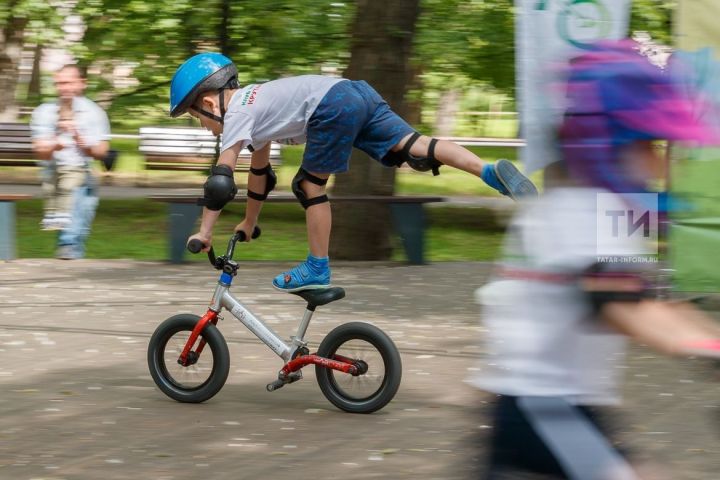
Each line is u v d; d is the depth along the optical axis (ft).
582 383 11.64
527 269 11.72
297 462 22.63
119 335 36.40
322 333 36.86
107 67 77.00
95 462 22.57
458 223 75.87
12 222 54.34
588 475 11.44
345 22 67.97
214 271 51.62
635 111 11.23
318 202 26.58
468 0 68.74
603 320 11.35
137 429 25.22
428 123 76.43
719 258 26.81
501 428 11.70
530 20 17.90
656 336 11.09
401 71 55.93
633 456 11.88
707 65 20.43
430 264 55.06
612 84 11.31
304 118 26.18
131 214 75.87
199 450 23.53
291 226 72.79
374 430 25.12
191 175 100.68
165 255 58.70
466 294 45.34
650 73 11.34
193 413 26.78
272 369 31.73
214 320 27.45
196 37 73.41
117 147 122.31
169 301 42.91
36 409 26.99
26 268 51.72
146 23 72.49
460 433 24.67
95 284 47.16
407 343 35.12
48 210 54.44
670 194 11.57
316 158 26.22
